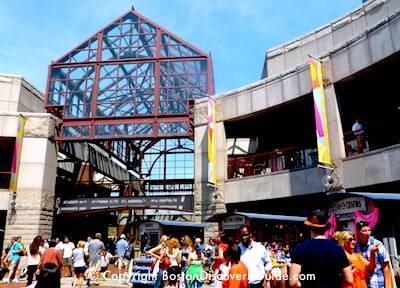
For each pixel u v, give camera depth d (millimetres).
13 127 25469
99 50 29125
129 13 30141
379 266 5691
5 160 28844
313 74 19172
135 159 37469
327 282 3719
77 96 28219
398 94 20453
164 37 29125
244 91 24250
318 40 24781
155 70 28047
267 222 16219
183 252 12727
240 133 28062
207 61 27969
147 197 26375
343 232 5734
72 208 27000
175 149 38406
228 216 16844
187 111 26781
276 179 21359
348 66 18469
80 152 31609
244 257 6840
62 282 16016
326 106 19297
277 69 26969
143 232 20969
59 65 29109
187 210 25500
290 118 24938
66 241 18938
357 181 17062
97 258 15508
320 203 10844
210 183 22547
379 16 20672
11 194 24203
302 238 16891
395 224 10820
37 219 24047
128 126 27094
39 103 31312
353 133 18344
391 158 15688
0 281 15484
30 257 11016
